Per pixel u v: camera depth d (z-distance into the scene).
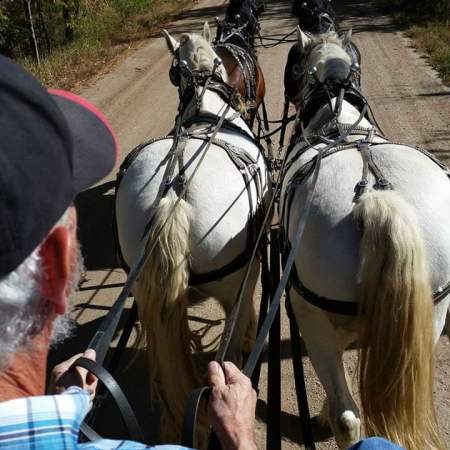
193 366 3.38
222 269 3.50
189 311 5.34
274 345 3.33
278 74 13.35
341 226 2.93
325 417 3.96
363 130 3.78
